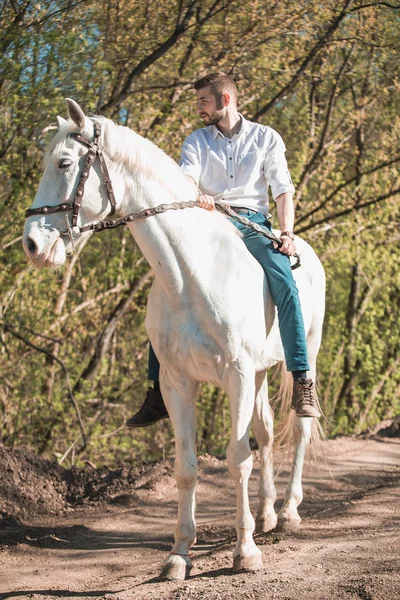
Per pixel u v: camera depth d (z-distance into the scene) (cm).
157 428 1444
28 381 1198
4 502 628
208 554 499
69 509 658
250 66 1126
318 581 405
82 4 945
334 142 1348
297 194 1273
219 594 390
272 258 470
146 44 1068
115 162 414
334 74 1222
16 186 977
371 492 694
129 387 1373
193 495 446
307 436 567
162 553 528
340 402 1708
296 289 472
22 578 473
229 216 471
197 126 1162
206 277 425
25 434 1223
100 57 988
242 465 432
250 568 436
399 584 393
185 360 428
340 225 1321
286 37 1120
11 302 1163
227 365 427
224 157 492
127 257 1215
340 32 1139
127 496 674
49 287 1187
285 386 554
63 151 406
